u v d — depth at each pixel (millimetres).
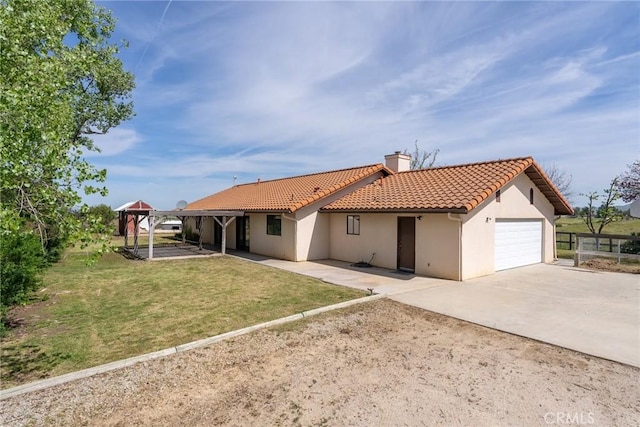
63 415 3691
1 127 3633
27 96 3889
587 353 5301
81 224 4023
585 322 6773
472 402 3918
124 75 17281
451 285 10125
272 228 16938
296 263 14695
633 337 5961
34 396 4066
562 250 20000
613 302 8258
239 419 3621
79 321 6961
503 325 6613
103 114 17031
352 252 14906
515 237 13516
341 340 5895
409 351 5430
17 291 7145
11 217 3590
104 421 3598
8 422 3545
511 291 9383
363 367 4859
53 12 5250
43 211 4090
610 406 3830
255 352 5387
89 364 4965
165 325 6672
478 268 11477
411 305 8023
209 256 16984
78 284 10547
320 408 3812
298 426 3484
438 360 5090
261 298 8727
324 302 8258
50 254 13172
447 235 11094
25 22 4422
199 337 5996
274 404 3906
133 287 10133
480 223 11594
